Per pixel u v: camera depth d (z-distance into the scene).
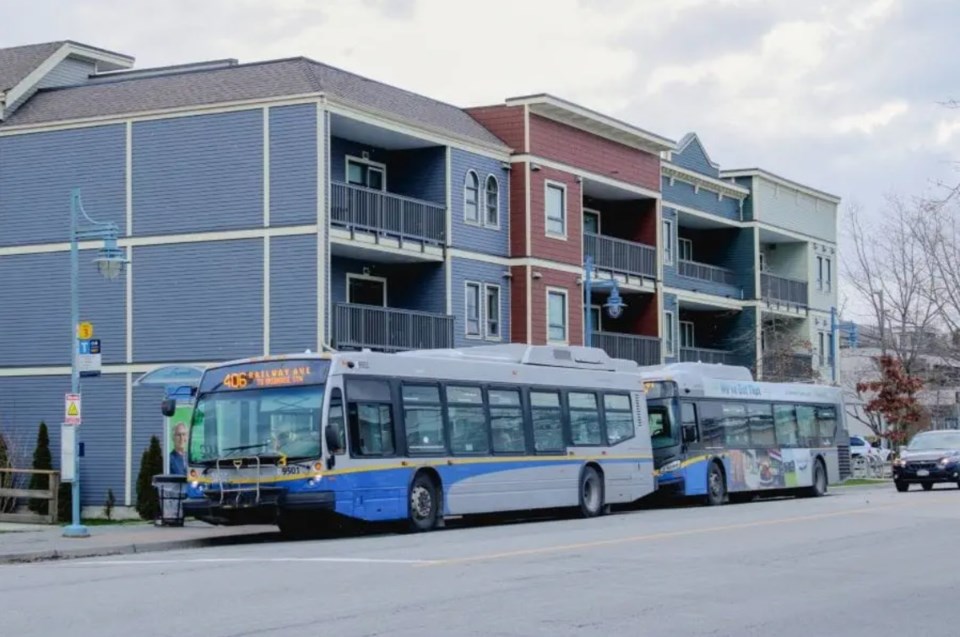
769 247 71.25
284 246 39.19
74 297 26.64
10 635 12.95
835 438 46.56
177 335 40.47
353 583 16.91
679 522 28.27
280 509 24.91
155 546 25.06
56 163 42.41
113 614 14.29
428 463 27.22
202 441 25.81
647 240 55.44
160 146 41.03
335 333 39.09
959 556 21.03
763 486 41.09
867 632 13.72
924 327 64.56
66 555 23.55
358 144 43.38
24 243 42.59
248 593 15.95
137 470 40.88
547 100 47.22
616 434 33.59
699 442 38.19
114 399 41.31
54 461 41.84
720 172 66.44
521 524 29.38
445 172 44.09
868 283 76.81
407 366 27.23
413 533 26.56
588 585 16.84
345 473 25.20
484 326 45.50
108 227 27.53
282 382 25.52
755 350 64.81
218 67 42.81
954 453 46.53
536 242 47.38
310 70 41.34
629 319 55.47
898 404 62.75
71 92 44.44
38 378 42.19
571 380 32.22
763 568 19.12
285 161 39.34
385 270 44.38
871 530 25.69
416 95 46.78
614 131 51.84
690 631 13.48
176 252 40.69
